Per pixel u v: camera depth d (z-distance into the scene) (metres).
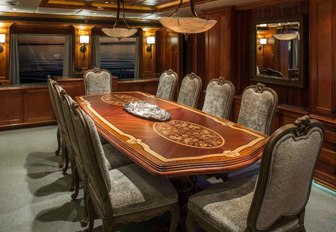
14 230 2.72
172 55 7.72
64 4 5.63
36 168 4.19
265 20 4.97
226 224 1.90
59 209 3.09
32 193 3.44
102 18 7.22
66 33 7.11
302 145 1.73
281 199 1.80
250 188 2.27
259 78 5.22
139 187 2.32
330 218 2.95
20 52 6.80
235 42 5.45
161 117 3.38
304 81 4.39
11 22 6.34
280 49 4.75
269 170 1.65
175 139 2.66
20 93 6.31
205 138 2.70
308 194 2.02
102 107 4.06
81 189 3.50
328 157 3.59
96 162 2.04
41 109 6.58
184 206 2.84
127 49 7.97
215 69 5.77
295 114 4.13
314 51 3.74
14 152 4.88
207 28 3.13
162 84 5.24
